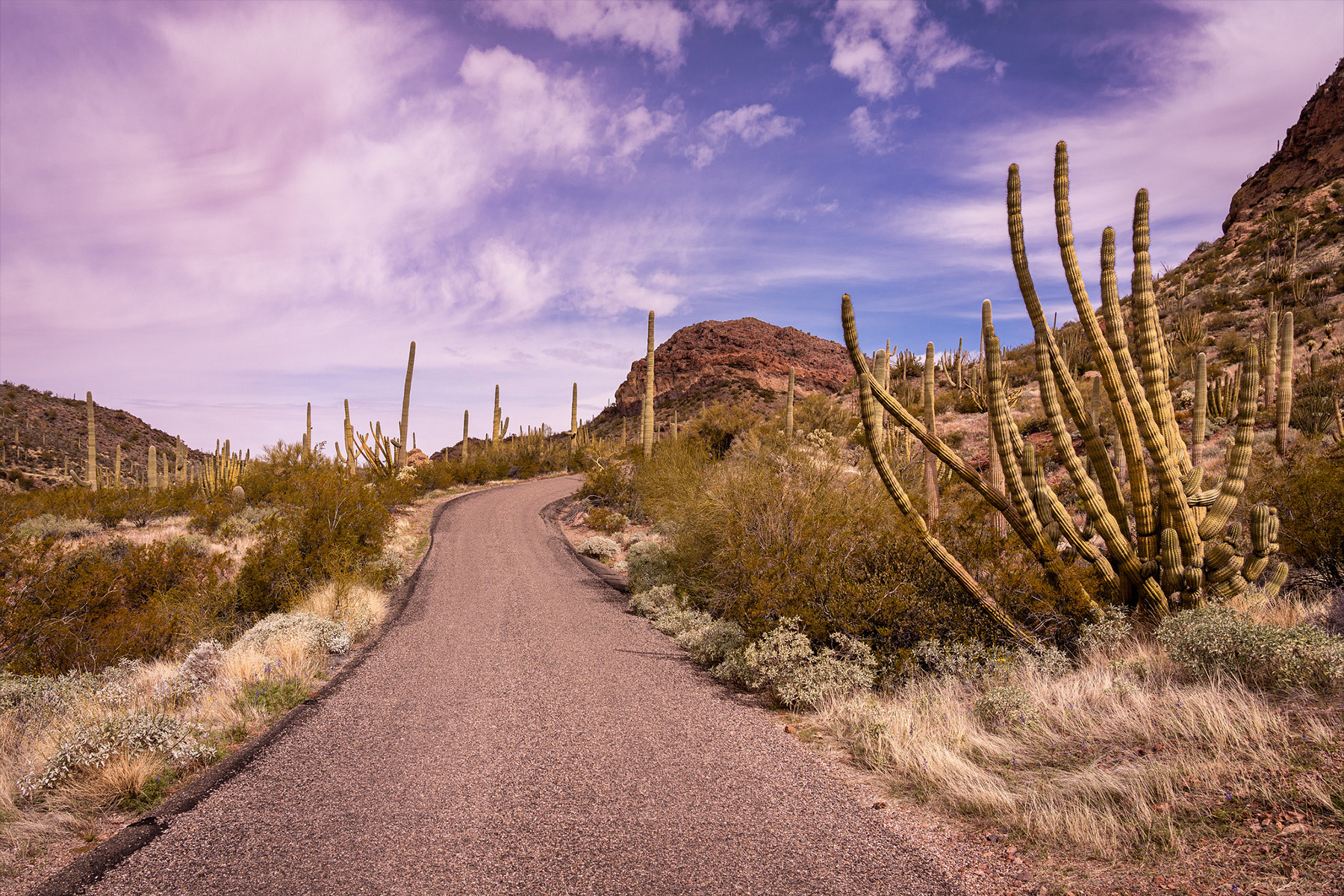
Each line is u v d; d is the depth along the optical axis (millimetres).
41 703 6730
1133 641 6168
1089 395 25203
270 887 3385
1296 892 2637
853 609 7367
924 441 7367
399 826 4082
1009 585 6953
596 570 17141
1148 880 2975
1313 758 3506
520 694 7129
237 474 27359
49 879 3531
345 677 7898
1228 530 7156
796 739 5676
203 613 10711
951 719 5105
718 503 10344
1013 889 3150
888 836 3818
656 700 6898
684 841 3826
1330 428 18766
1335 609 5875
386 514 15344
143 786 4594
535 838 3902
